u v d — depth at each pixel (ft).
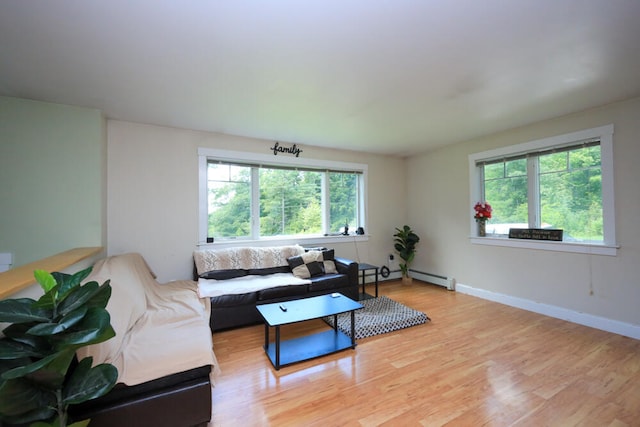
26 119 8.11
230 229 12.43
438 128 11.38
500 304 11.85
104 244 9.48
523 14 4.86
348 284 11.97
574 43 5.73
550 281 10.45
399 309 10.95
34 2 4.39
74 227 8.52
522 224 11.55
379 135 12.34
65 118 8.51
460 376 6.64
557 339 8.49
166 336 5.99
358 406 5.64
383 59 6.28
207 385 5.06
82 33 5.22
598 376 6.56
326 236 14.52
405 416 5.34
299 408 5.59
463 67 6.66
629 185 8.63
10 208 7.91
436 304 11.87
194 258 11.03
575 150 9.97
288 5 4.58
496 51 6.01
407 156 16.96
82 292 3.56
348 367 7.09
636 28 5.23
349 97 8.30
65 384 3.46
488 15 4.88
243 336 8.98
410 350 7.93
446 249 14.65
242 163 12.60
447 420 5.24
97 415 4.31
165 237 10.89
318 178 14.69
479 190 13.19
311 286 11.00
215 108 9.08
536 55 6.17
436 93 8.07
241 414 5.43
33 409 3.12
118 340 5.47
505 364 7.13
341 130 11.55
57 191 8.37
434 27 5.19
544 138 10.55
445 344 8.28
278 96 8.19
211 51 5.90
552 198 10.64
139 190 10.44
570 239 10.14
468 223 13.48
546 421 5.19
